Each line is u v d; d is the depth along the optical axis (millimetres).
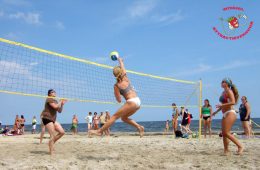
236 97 5602
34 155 6023
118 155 5977
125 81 4992
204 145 7797
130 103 4867
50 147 5988
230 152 6215
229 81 5531
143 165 4758
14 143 9086
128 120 5074
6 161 5219
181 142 8836
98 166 4695
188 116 11789
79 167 4637
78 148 7387
